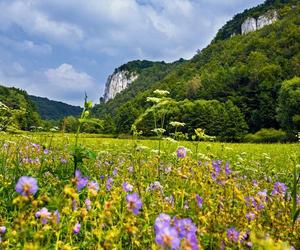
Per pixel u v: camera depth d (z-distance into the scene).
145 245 3.23
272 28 153.25
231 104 86.88
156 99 6.43
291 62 114.38
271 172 9.94
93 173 6.41
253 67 114.56
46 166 6.23
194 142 6.14
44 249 2.76
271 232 3.74
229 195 4.46
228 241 3.27
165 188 4.99
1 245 2.79
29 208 3.35
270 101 95.50
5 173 5.32
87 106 4.84
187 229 2.48
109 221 2.96
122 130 101.62
